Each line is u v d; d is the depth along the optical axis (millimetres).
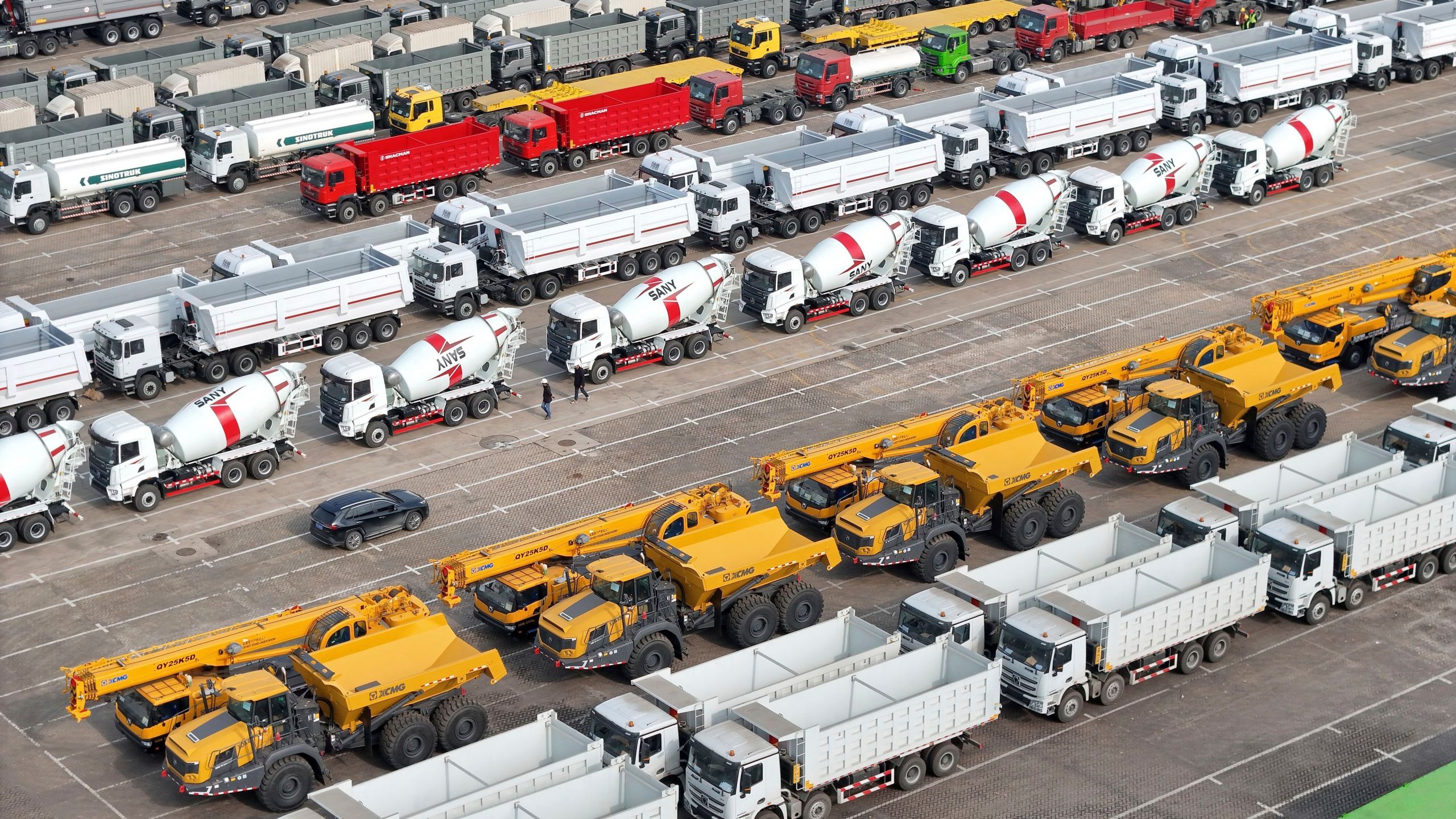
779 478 121812
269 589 121312
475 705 102062
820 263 161875
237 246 178750
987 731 103875
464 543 127375
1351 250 179250
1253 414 136875
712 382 153750
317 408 149750
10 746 103688
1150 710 105938
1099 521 129375
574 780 90250
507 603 110125
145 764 102188
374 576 122938
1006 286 172875
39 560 126000
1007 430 126875
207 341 152875
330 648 101375
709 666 100125
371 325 161750
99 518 132250
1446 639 113562
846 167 183625
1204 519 115375
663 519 114750
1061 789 98312
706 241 185250
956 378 153125
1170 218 185375
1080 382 135125
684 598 112375
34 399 144000
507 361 149250
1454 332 147375
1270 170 191875
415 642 104125
